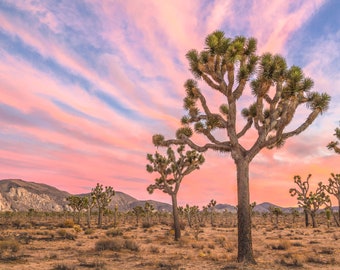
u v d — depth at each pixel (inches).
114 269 475.5
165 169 1040.2
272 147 649.0
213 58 549.6
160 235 1293.1
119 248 727.1
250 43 556.4
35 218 3304.6
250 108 604.1
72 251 717.3
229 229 1782.7
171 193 1032.8
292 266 501.0
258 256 643.5
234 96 557.3
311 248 785.6
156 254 677.3
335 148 1034.1
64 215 3612.2
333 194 1761.8
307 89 538.0
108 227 1926.7
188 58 569.3
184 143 648.4
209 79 565.6
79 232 1441.9
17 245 711.7
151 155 1040.8
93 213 3831.2
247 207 529.0
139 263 541.3
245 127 598.9
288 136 548.1
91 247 816.9
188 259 590.6
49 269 467.8
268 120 537.3
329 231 1424.7
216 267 489.1
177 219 1020.5
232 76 544.7
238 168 545.0
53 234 1175.0
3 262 523.5
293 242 937.5
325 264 530.0
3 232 1230.3
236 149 552.1
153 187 1039.0
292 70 532.7
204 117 603.2
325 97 543.2
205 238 1129.4
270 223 2689.5
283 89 544.4
